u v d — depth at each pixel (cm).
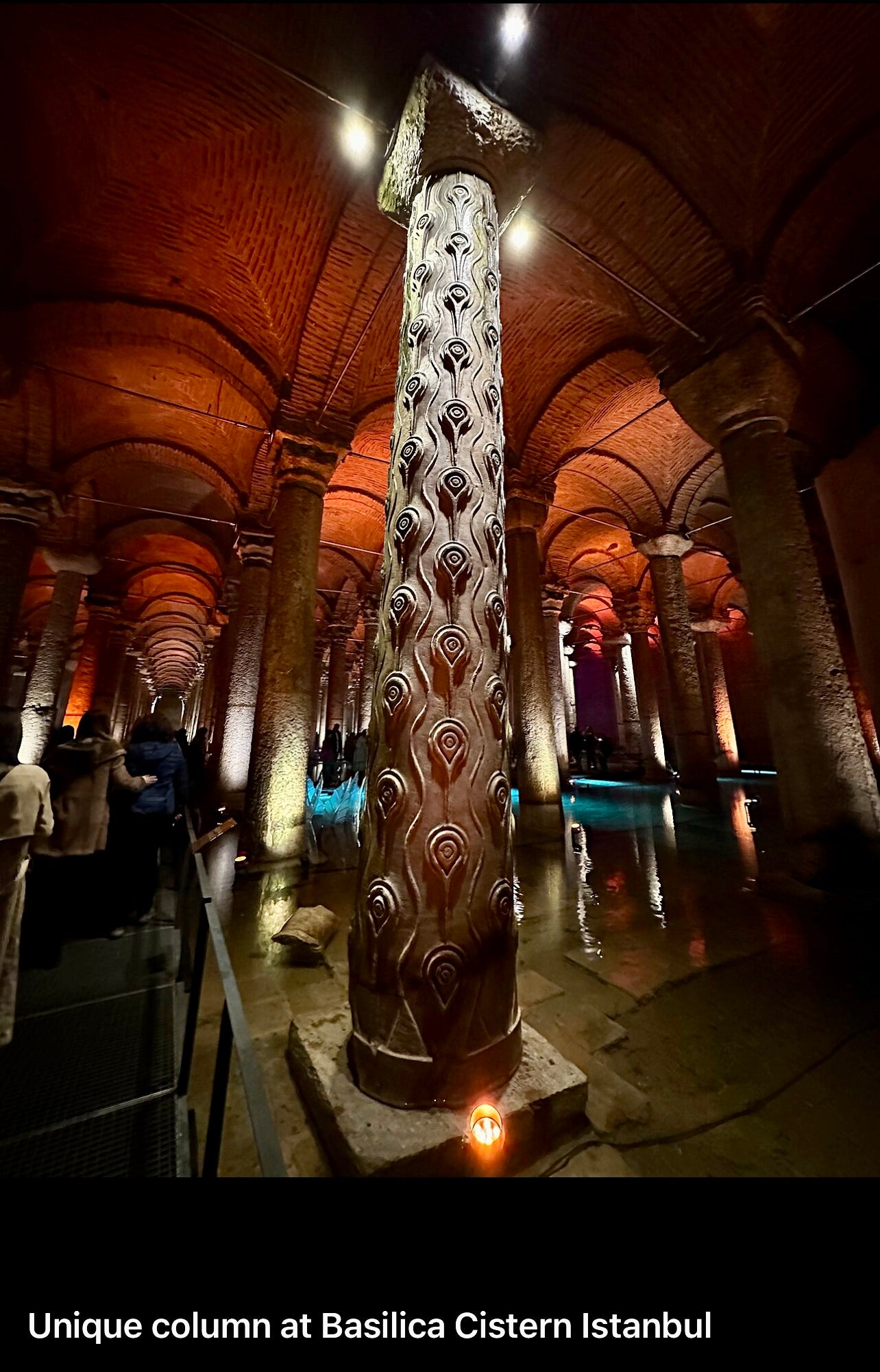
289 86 385
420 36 292
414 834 166
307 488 597
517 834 683
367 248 502
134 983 274
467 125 257
